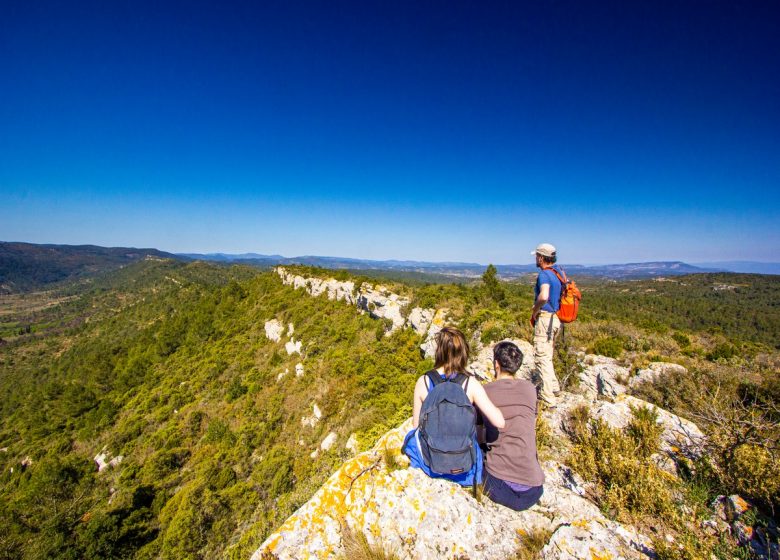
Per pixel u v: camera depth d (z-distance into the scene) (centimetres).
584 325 1177
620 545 262
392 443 414
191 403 3253
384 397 1562
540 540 279
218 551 1311
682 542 252
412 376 1684
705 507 307
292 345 3412
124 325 9325
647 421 428
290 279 5453
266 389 2869
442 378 338
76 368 7131
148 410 3625
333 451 1392
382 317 2714
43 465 2861
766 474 300
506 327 1141
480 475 328
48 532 1816
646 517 299
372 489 357
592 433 430
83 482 2589
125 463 2684
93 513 2020
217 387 3400
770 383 526
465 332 1358
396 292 2734
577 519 295
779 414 407
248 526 1340
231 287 6656
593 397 698
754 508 289
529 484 305
